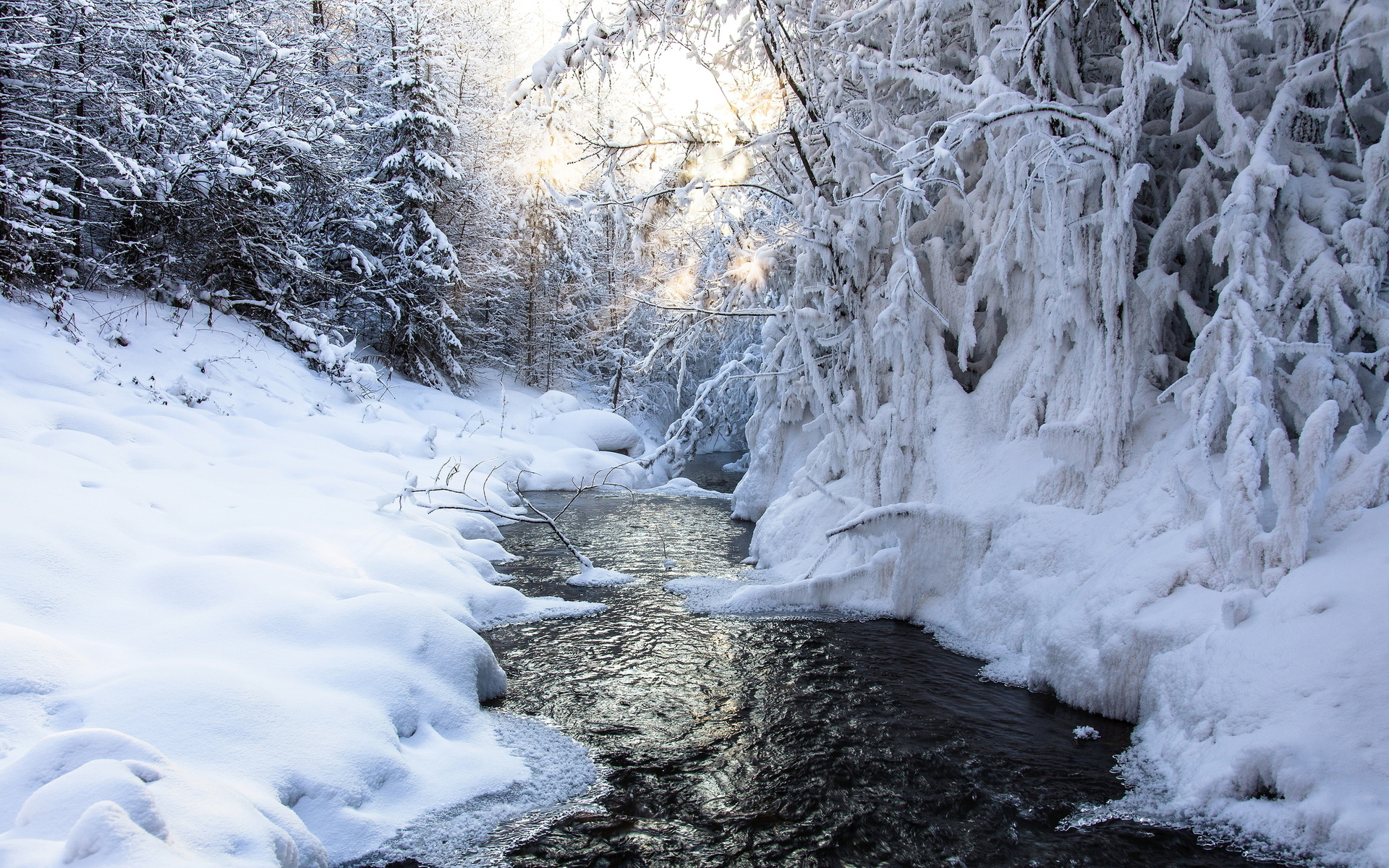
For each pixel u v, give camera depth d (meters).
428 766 3.97
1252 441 4.56
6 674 3.26
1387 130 4.88
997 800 3.97
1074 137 5.54
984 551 6.54
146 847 2.15
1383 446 4.27
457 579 7.04
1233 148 5.55
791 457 11.98
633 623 6.95
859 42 8.41
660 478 17.86
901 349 7.51
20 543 4.44
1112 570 5.26
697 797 4.00
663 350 13.72
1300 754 3.43
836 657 6.06
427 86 20.27
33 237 10.98
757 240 9.67
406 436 13.73
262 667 4.17
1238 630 4.08
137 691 3.43
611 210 10.62
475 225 24.36
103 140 12.88
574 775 4.17
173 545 5.65
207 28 13.60
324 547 6.32
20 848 2.11
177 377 11.45
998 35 6.98
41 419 7.64
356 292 19.64
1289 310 5.16
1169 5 5.63
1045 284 6.52
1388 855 2.98
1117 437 5.83
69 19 11.55
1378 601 3.66
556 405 21.78
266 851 2.61
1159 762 4.10
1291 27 5.70
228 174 13.43
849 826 3.76
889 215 8.07
